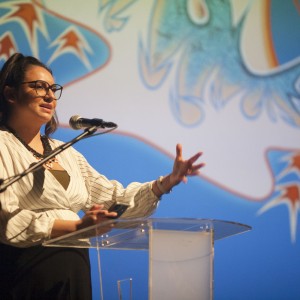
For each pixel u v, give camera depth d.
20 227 5.72
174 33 10.06
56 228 5.67
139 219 5.05
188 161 6.26
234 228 5.48
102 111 9.59
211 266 5.33
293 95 10.43
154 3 10.03
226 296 9.66
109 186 6.81
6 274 5.88
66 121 9.39
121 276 9.07
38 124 6.46
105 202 6.75
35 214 5.79
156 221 5.11
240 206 9.95
